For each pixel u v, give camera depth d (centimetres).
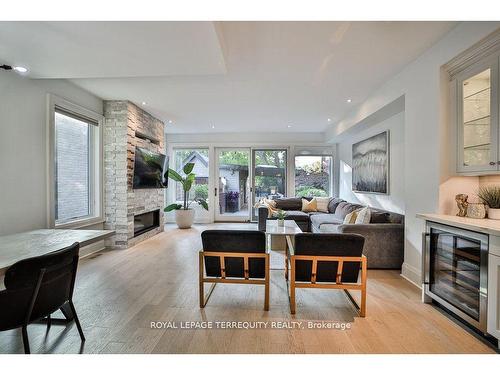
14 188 293
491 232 177
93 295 269
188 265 366
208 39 212
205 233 241
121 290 281
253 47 265
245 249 241
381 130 468
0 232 278
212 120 597
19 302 151
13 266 143
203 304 243
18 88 296
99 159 439
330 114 538
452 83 252
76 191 407
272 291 282
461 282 212
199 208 758
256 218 754
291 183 740
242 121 604
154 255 415
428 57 272
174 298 262
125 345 186
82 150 419
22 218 302
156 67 267
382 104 373
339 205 576
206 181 760
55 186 363
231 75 341
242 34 240
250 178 752
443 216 244
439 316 228
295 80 358
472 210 233
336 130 610
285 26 228
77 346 185
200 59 248
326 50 272
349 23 225
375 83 368
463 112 241
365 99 438
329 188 741
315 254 230
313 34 241
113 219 455
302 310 238
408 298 263
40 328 209
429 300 253
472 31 215
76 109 383
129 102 456
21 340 193
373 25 228
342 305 249
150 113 537
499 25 193
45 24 192
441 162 257
